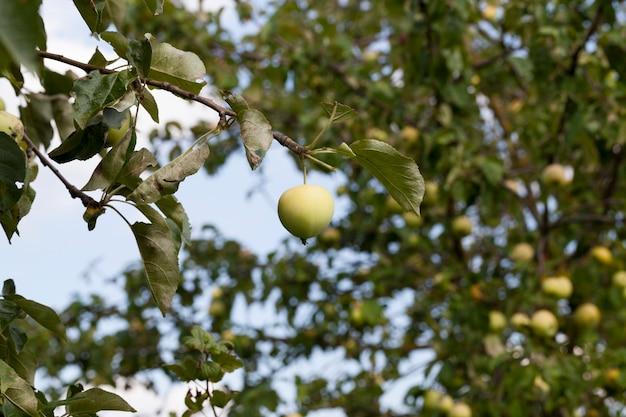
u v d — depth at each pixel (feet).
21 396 4.69
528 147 17.01
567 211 17.43
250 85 18.29
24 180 4.57
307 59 17.51
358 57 21.31
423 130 16.44
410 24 15.71
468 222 18.78
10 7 2.47
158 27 16.71
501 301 16.65
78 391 5.40
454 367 16.28
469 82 16.07
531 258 17.75
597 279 17.07
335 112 5.03
